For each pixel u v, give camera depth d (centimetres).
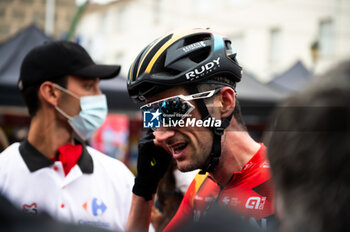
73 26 634
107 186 149
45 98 146
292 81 639
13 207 39
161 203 181
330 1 1302
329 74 40
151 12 1831
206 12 1666
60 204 138
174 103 101
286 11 1427
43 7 3108
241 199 101
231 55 111
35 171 140
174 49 104
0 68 418
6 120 532
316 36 1254
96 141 461
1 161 145
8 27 3075
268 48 1479
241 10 1561
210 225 38
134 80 109
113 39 1992
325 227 39
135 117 482
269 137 47
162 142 109
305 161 40
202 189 123
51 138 147
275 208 47
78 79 152
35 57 147
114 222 145
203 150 103
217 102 104
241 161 107
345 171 38
